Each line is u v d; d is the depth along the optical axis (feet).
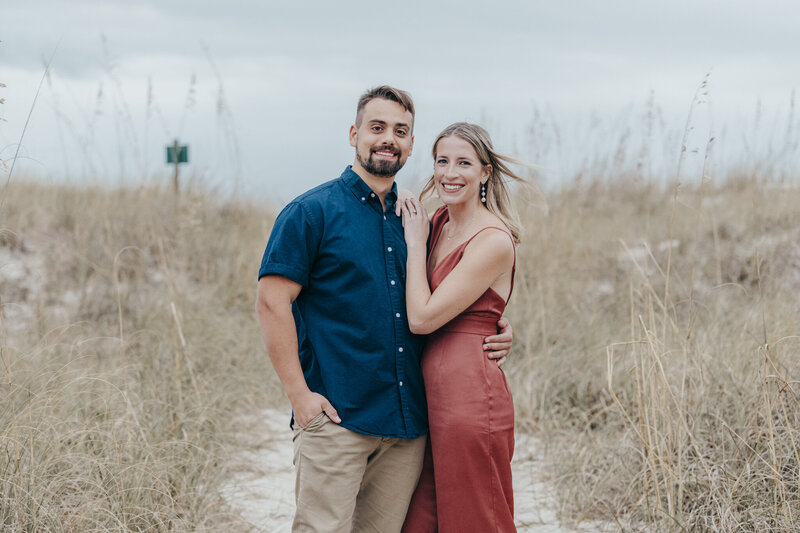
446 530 9.59
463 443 9.52
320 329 9.21
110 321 21.63
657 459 12.62
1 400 12.79
